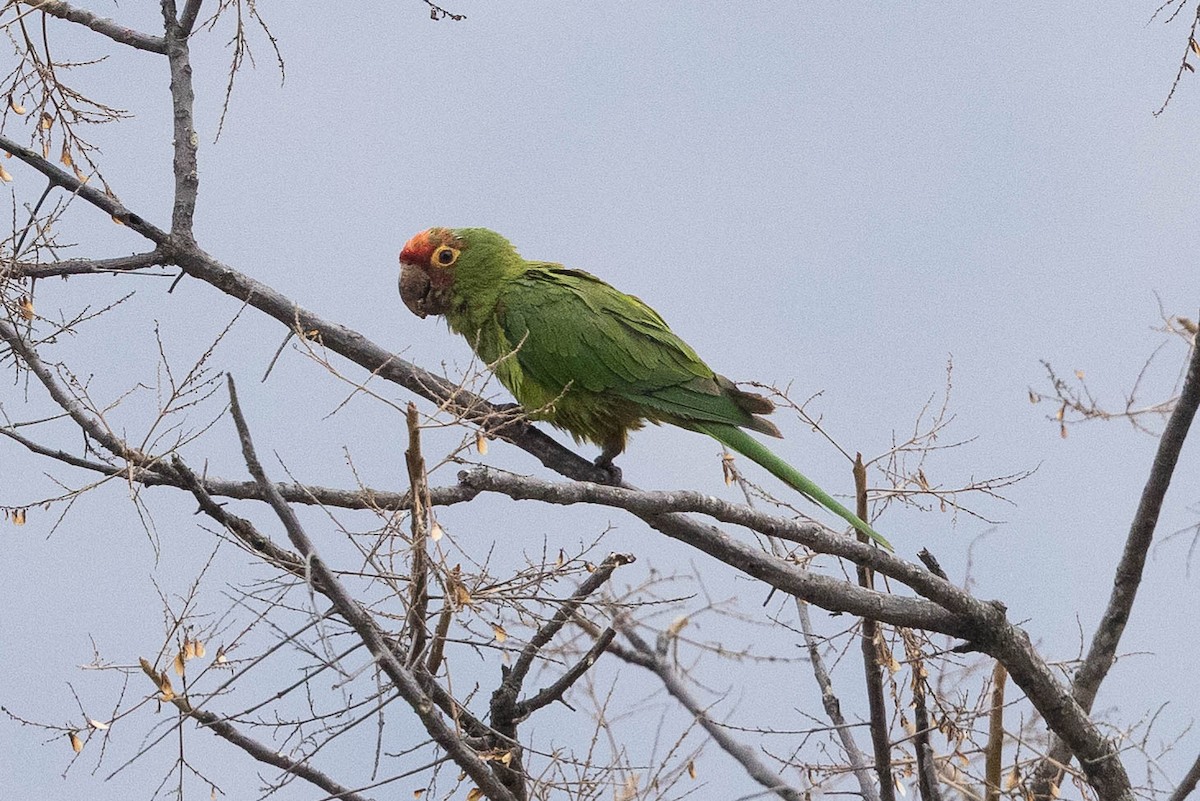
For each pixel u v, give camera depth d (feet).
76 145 35.42
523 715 31.96
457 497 27.66
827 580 34.35
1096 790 37.68
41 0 35.35
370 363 35.19
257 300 35.29
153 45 36.83
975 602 35.19
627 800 31.91
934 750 37.40
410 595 27.02
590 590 31.55
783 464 38.29
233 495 30.22
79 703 29.12
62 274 33.40
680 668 36.17
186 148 36.01
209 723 27.94
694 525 33.12
